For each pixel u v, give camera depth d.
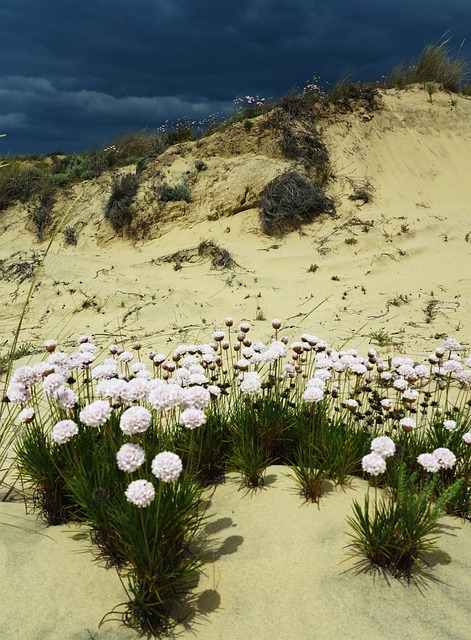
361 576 2.44
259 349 4.10
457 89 17.09
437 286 8.90
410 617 2.19
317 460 3.33
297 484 3.22
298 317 8.17
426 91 16.41
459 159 14.52
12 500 3.19
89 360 3.54
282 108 14.85
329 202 12.93
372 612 2.22
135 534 2.30
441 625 2.14
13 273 10.94
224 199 13.14
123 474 2.84
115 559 2.56
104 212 14.11
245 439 3.53
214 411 3.79
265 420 3.57
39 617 2.20
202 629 2.19
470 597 2.30
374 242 11.22
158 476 2.20
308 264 10.78
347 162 14.00
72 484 2.71
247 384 3.31
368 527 2.53
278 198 12.69
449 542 2.72
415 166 14.17
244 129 14.69
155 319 8.55
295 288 9.48
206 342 7.33
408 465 3.30
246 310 8.64
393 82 17.12
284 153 14.17
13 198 15.70
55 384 2.87
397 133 14.89
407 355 6.31
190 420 2.61
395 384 3.60
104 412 2.60
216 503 3.12
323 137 14.40
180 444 3.46
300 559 2.55
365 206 12.89
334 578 2.43
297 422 3.72
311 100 15.04
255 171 13.51
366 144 14.49
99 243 13.58
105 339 7.80
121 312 8.91
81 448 3.05
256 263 11.08
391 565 2.51
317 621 2.19
